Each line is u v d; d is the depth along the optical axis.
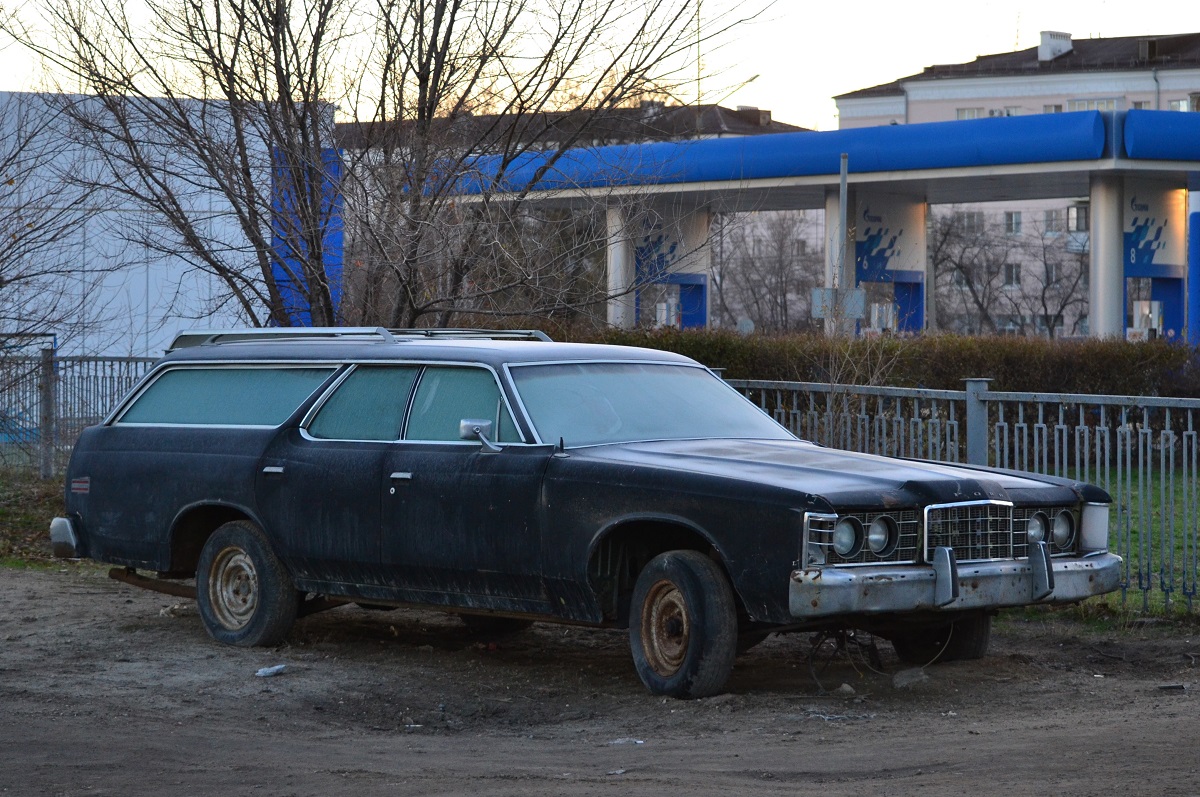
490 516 7.69
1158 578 9.86
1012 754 5.61
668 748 6.18
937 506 6.86
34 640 9.21
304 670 8.23
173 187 13.87
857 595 6.59
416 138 13.05
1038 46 98.06
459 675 8.16
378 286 13.48
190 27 13.14
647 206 13.32
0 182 15.48
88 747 6.18
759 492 6.75
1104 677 7.93
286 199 13.29
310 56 13.16
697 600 7.02
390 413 8.41
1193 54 91.94
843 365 13.40
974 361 17.72
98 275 20.50
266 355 9.19
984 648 8.19
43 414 17.00
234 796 5.20
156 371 9.73
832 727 6.54
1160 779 4.93
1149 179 30.69
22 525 15.02
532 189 13.14
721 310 66.94
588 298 13.31
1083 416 9.51
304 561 8.60
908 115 97.88
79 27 13.23
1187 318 34.84
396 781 5.45
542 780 5.44
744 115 67.62
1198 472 9.21
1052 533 7.39
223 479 8.97
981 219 87.75
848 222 32.47
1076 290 79.19
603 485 7.26
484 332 9.83
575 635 9.61
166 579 9.77
